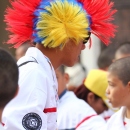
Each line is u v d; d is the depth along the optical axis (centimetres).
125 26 1166
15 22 499
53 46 483
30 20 494
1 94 371
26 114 450
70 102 641
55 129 477
